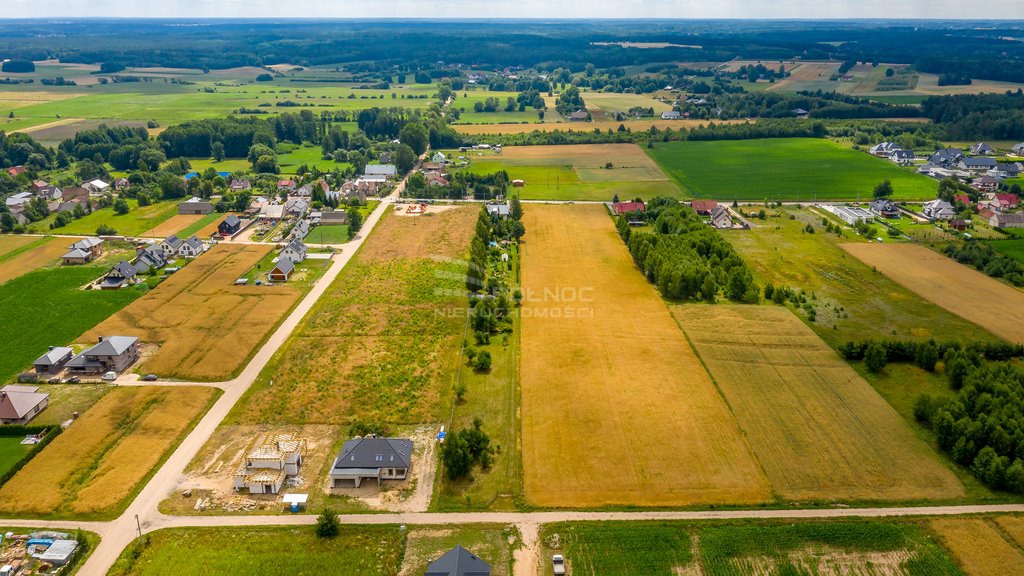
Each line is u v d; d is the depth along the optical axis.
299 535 77.69
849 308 137.25
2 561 73.38
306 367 114.00
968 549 75.38
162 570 72.44
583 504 82.56
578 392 106.56
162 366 113.62
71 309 135.88
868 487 85.19
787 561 74.19
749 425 97.56
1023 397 96.50
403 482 86.69
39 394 101.12
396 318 133.12
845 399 104.12
